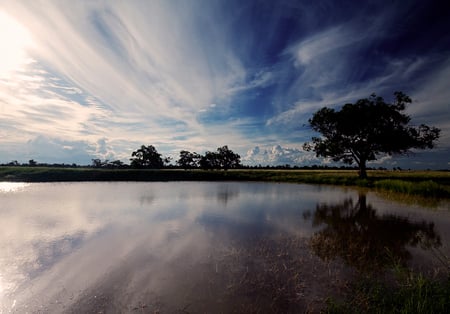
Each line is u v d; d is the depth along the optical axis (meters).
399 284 5.62
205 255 7.56
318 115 40.06
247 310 4.70
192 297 5.16
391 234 10.12
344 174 52.59
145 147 90.00
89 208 15.79
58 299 5.17
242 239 9.25
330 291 5.38
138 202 18.48
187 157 89.50
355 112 36.53
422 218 13.29
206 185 36.59
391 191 26.27
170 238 9.34
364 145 38.97
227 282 5.79
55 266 6.79
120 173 49.62
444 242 9.09
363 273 6.27
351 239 9.34
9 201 18.89
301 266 6.70
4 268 6.66
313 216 13.64
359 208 16.30
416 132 35.25
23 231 10.27
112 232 10.16
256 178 49.75
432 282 5.18
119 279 5.99
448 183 31.38
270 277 6.04
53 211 14.75
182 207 16.27
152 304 4.92
